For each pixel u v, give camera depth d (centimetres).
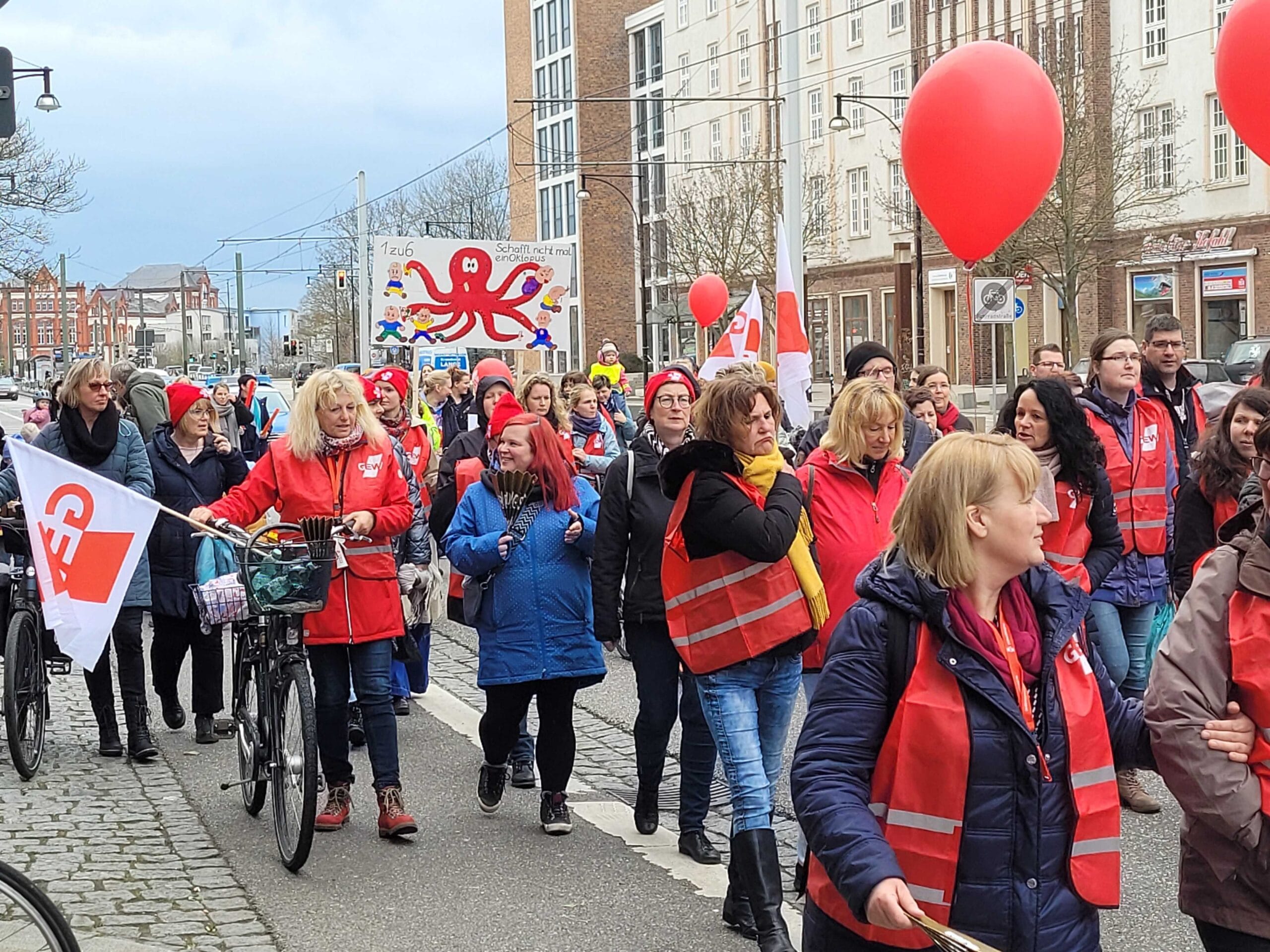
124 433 812
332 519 624
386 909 559
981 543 308
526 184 8575
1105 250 4000
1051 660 311
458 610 714
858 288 5191
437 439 1452
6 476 775
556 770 659
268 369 12625
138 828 670
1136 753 334
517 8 8512
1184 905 345
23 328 16125
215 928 535
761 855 500
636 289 7831
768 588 518
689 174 6462
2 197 3428
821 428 778
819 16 5347
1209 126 3728
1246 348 3097
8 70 799
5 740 830
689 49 6438
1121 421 712
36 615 775
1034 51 4275
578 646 653
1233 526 349
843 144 5262
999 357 4497
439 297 1711
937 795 304
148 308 17612
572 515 652
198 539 838
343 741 675
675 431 616
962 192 793
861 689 312
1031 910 304
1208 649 325
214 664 846
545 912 555
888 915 291
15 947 384
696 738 618
